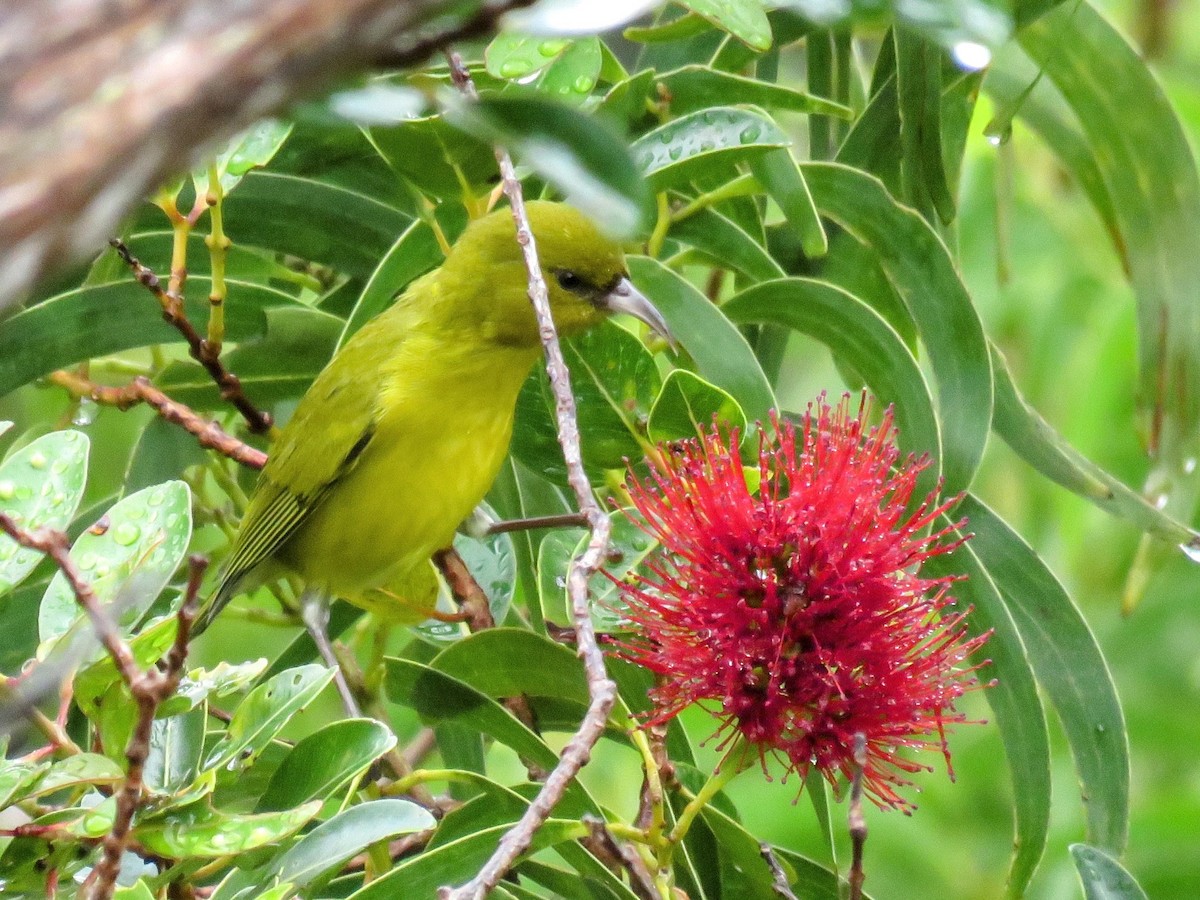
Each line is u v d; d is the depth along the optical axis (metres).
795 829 11.61
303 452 9.38
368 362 9.41
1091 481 9.27
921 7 4.86
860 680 7.03
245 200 9.62
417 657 10.29
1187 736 12.38
